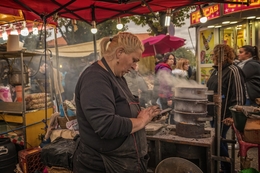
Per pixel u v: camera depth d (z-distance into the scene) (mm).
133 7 2895
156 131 2164
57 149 2014
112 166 1309
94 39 3379
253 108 1722
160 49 5562
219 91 1944
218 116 1972
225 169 2393
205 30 5332
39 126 3434
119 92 1304
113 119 1180
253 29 4273
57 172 2066
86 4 2746
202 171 1959
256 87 3061
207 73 5367
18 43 3217
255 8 3895
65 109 2586
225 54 2461
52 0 2379
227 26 4902
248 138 1452
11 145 2947
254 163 2961
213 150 2072
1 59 3564
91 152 1333
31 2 2447
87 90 1209
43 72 4168
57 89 4082
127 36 1307
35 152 2779
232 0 2748
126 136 1323
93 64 1354
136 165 1372
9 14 3230
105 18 3312
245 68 3102
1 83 3744
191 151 2000
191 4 2717
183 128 2041
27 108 3309
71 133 2312
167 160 1940
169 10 2883
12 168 2920
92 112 1173
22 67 3146
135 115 1370
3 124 3586
